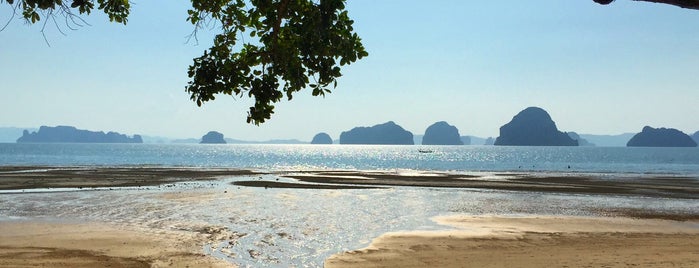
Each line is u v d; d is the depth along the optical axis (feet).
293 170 220.43
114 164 269.85
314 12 14.20
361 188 123.54
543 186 134.31
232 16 16.24
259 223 68.74
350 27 14.66
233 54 15.97
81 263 46.32
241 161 366.84
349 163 355.97
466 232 63.16
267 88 15.71
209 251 51.80
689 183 148.97
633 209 88.22
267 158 448.65
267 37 15.47
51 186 118.42
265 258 49.08
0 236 58.65
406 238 58.80
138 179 143.54
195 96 16.07
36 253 50.16
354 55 14.88
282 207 85.51
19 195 100.17
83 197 97.50
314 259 48.83
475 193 114.01
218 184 130.72
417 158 481.05
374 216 76.59
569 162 389.80
